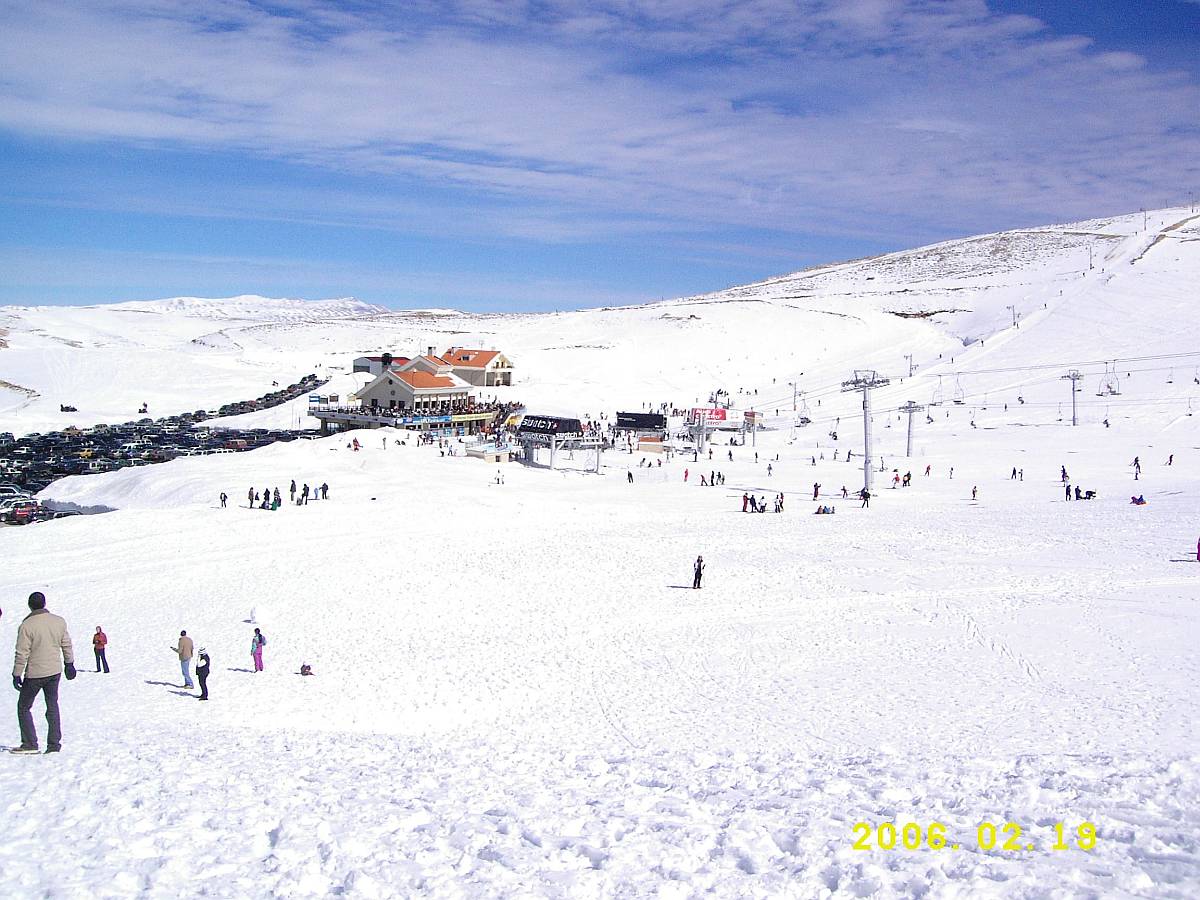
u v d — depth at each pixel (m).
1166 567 41.00
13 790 11.77
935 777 13.59
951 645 30.59
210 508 59.75
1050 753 16.56
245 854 9.82
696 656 30.25
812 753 17.95
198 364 164.00
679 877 9.34
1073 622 32.62
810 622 34.69
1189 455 83.69
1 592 39.66
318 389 143.00
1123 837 10.09
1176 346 137.25
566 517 61.41
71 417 124.81
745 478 82.94
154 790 12.12
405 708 24.38
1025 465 83.62
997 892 8.68
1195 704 21.81
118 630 34.00
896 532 54.28
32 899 8.36
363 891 8.80
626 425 114.31
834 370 161.50
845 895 8.94
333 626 34.84
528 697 25.56
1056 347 148.12
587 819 11.46
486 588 41.25
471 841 10.39
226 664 29.30
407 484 70.88
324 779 13.81
